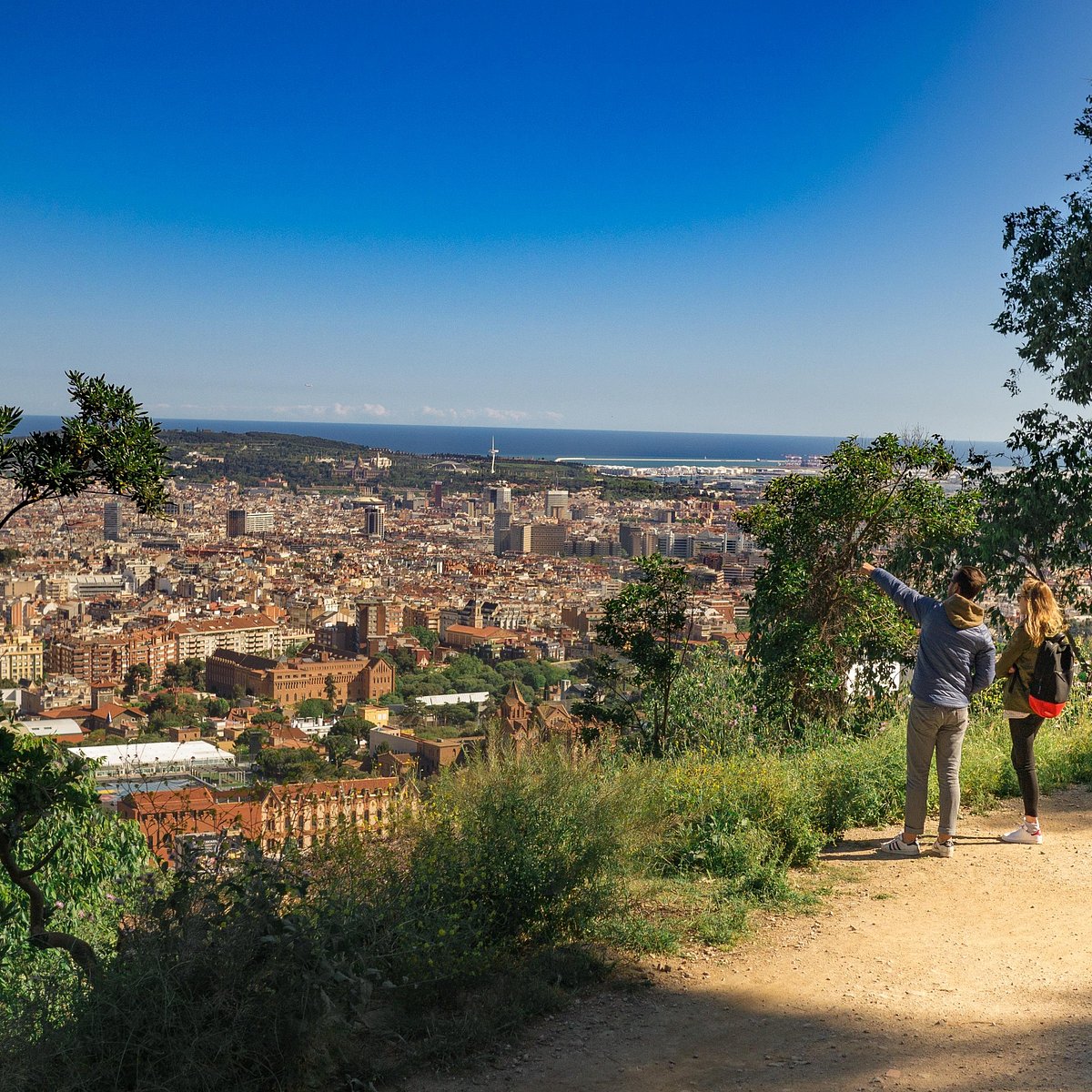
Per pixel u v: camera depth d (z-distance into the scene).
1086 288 10.83
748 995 3.90
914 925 4.62
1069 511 10.32
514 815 4.96
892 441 9.54
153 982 3.28
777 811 5.64
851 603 9.56
